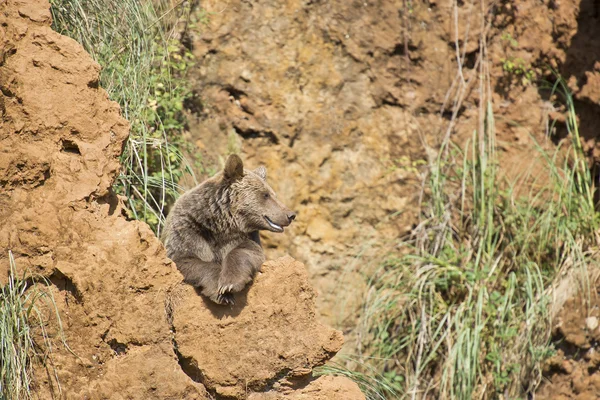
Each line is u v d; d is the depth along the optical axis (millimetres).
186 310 11109
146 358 10898
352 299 18922
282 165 19047
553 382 18172
